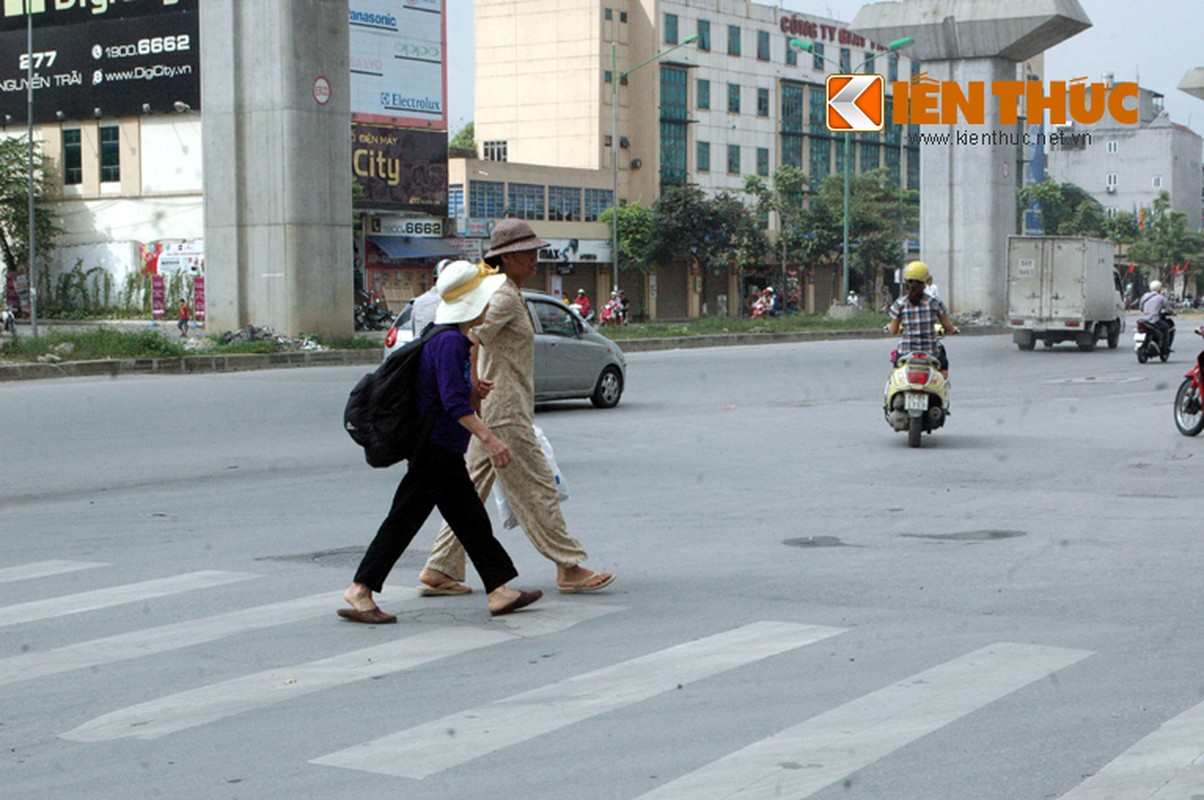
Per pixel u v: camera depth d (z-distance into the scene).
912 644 6.92
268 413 20.67
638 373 30.61
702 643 6.96
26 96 59.31
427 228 63.09
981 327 55.44
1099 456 15.57
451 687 6.20
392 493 12.88
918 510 11.69
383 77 60.75
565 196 73.38
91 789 4.92
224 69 36.66
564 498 8.33
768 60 88.50
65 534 10.63
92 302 58.03
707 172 84.25
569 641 7.06
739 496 12.59
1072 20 58.78
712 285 84.50
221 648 6.98
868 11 61.47
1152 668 6.41
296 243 36.31
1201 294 129.25
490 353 8.00
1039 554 9.51
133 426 18.81
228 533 10.66
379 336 47.81
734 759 5.12
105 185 57.75
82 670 6.57
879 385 27.16
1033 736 5.38
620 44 78.81
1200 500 12.13
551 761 5.12
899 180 101.25
